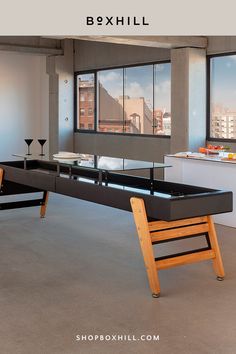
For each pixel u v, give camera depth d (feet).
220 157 21.91
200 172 21.74
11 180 20.77
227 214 20.85
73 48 40.24
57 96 40.06
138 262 15.81
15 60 41.96
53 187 17.72
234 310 11.87
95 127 39.19
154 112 34.22
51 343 10.11
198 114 30.17
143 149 34.96
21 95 42.45
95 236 19.17
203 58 29.99
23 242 18.21
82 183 16.10
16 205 21.76
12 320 11.26
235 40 28.32
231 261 15.78
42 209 22.50
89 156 19.31
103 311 11.80
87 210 24.32
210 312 11.75
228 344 10.07
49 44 38.63
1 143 41.83
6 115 41.91
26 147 43.11
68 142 40.96
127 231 19.99
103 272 14.79
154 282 12.72
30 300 12.50
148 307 12.06
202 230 14.07
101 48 37.68
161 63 33.06
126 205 14.17
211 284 13.73
